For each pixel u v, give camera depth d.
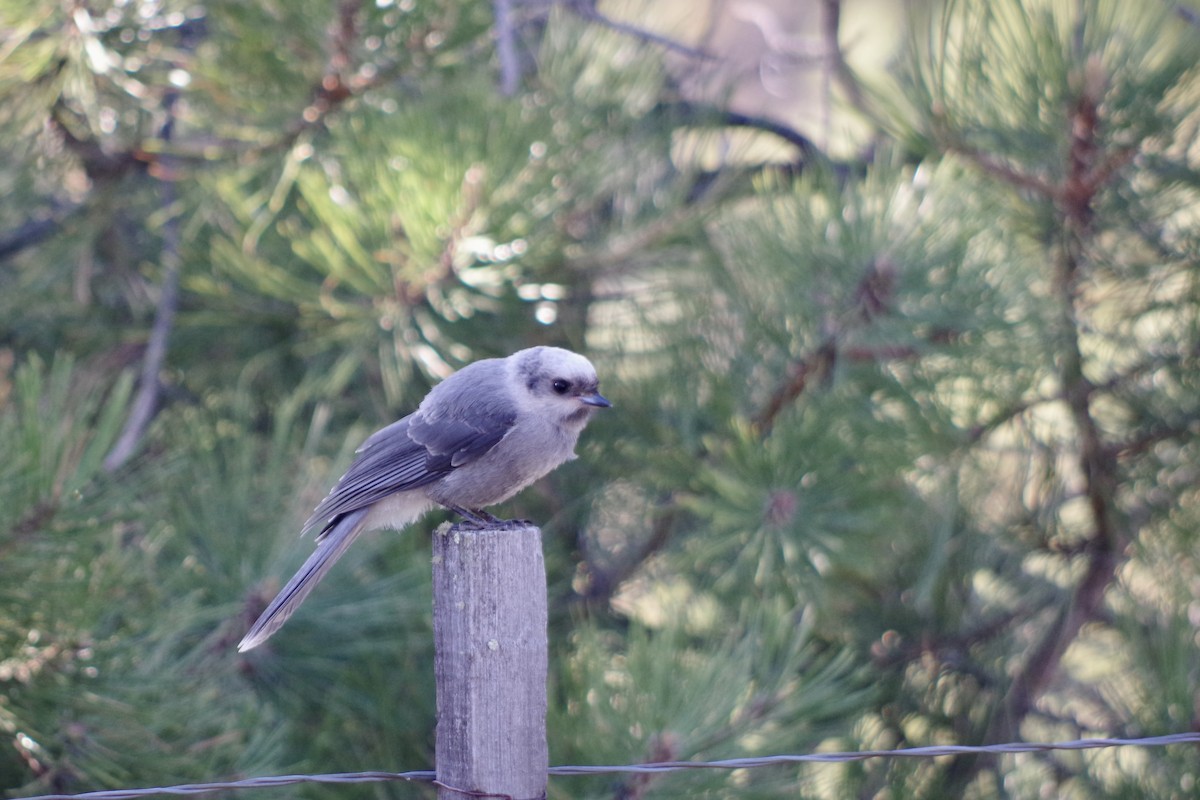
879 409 8.81
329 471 9.60
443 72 9.90
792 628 8.13
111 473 7.91
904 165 8.94
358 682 9.23
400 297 9.27
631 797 7.23
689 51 10.99
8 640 7.17
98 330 11.34
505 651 6.08
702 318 9.45
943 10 8.19
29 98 9.74
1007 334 8.50
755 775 8.07
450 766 6.17
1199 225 8.64
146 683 7.57
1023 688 10.09
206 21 10.04
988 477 9.77
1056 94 7.98
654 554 10.95
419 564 9.40
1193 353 8.77
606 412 9.90
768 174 9.92
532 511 11.29
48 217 11.31
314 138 9.73
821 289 8.66
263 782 6.34
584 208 9.84
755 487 8.43
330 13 9.14
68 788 7.49
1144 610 8.94
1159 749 7.61
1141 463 9.16
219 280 10.22
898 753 6.55
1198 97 7.92
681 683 7.55
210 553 8.86
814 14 18.84
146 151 10.24
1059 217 8.73
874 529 8.65
